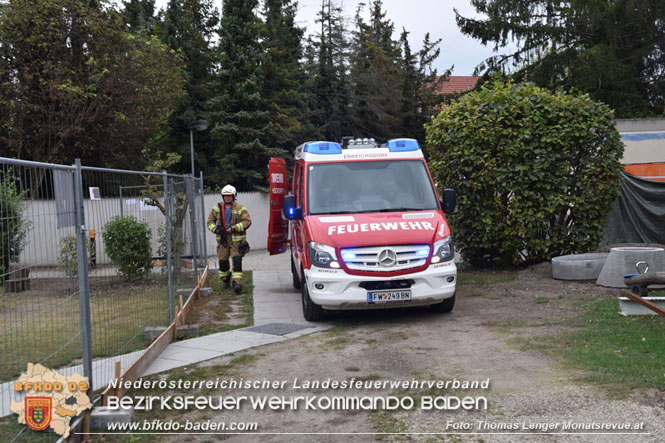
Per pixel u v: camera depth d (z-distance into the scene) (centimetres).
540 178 1155
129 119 2714
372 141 1059
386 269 813
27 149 2581
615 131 1173
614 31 3278
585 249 1184
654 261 937
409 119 4259
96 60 2611
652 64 3491
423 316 873
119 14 2806
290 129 3159
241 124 2959
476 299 973
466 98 1261
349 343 729
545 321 764
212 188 3136
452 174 1255
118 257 614
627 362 552
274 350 713
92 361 513
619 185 1182
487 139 1178
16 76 2527
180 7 3472
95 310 535
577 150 1182
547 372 552
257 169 3039
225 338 786
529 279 1105
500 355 625
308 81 3756
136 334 674
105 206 583
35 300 385
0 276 342
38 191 392
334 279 814
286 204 930
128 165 3014
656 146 1772
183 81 2928
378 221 862
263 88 3244
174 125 3278
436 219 873
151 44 2791
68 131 2491
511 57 3662
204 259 1445
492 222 1207
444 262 837
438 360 626
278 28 3688
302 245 909
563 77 3391
